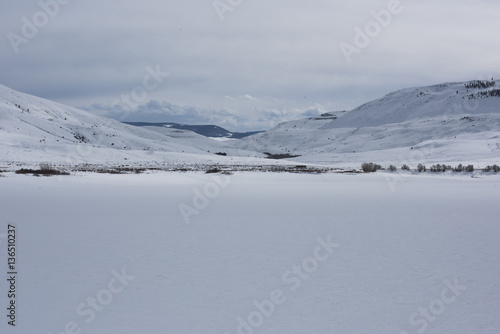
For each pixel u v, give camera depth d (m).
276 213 18.75
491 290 8.23
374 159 111.50
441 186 37.00
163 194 27.53
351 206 21.58
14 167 52.50
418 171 58.16
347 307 7.38
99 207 20.44
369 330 6.50
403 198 25.88
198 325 6.63
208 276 9.04
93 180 38.62
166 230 14.35
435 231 14.27
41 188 30.77
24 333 6.34
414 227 15.06
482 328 6.58
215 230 14.38
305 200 24.55
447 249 11.55
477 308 7.35
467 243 12.32
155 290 8.15
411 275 9.17
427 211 19.61
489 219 17.03
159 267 9.68
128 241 12.48
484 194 28.92
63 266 9.70
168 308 7.29
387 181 43.28
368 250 11.44
